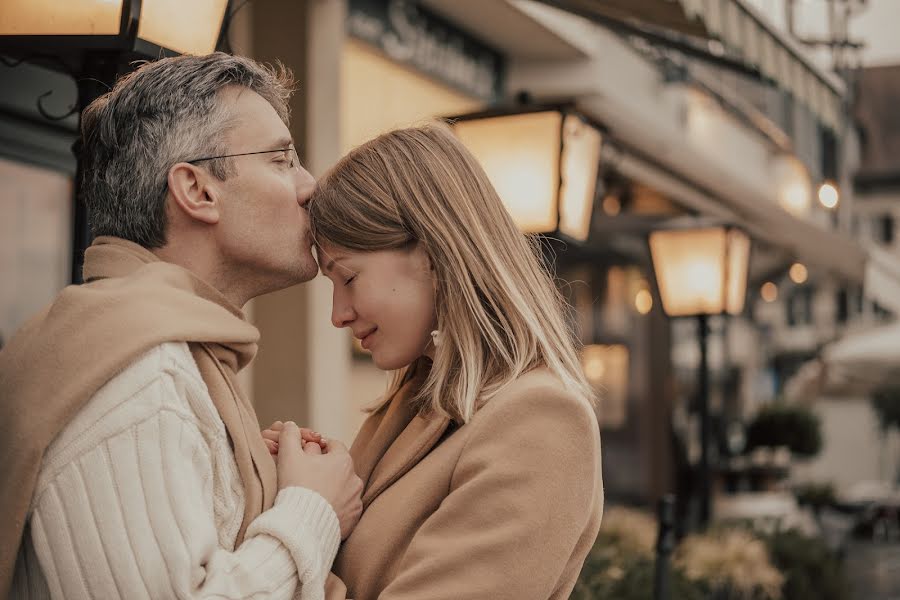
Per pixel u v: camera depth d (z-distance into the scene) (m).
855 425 22.72
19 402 1.27
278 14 4.02
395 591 1.30
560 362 1.48
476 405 1.43
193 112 1.40
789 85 3.66
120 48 1.53
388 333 1.49
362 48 4.37
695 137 7.07
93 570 1.20
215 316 1.36
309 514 1.33
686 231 4.96
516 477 1.33
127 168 1.40
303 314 3.87
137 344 1.25
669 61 6.24
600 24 3.05
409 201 1.47
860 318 19.14
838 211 10.23
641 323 10.70
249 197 1.42
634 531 4.53
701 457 5.18
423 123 1.64
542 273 1.56
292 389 3.87
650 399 10.77
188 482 1.24
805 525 9.17
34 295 3.36
